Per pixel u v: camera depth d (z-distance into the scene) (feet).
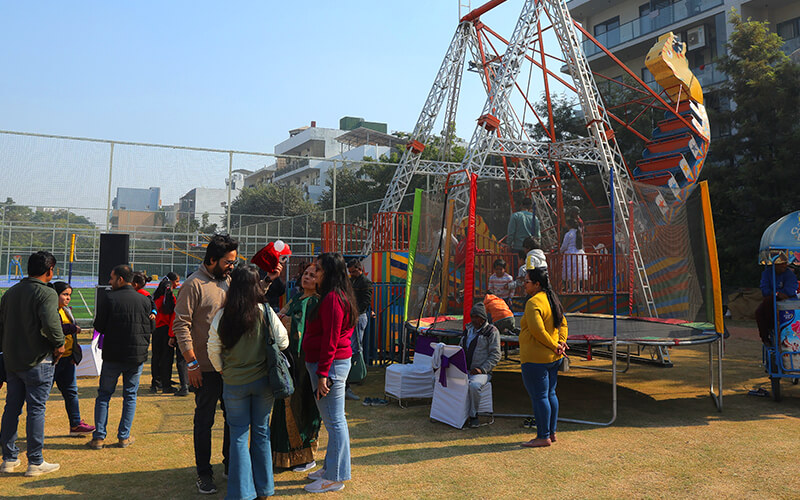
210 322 14.38
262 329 13.28
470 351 21.80
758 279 65.00
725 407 23.86
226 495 13.12
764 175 61.00
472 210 22.84
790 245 24.59
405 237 44.29
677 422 21.30
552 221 37.22
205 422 14.23
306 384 15.62
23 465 16.17
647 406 24.14
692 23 92.02
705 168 66.54
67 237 50.60
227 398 13.07
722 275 68.90
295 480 14.94
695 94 44.91
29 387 15.39
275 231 64.80
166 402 24.85
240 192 63.52
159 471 15.70
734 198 62.75
